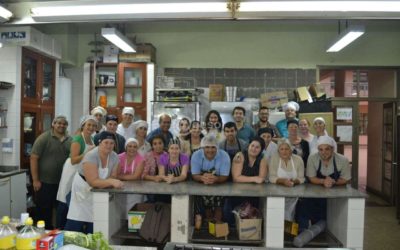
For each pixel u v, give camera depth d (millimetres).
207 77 6086
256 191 2678
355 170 6020
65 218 3375
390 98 5992
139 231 2871
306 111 5270
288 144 3152
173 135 4172
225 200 3186
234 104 5219
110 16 2621
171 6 2521
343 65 6027
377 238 4199
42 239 1359
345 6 2420
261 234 2807
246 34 6062
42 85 5027
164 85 5836
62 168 3629
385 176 6320
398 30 5984
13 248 1362
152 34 6145
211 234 2871
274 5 2455
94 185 2697
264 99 5445
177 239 2684
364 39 6027
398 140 4980
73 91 6078
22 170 3955
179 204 2678
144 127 3621
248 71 6047
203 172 3068
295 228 2883
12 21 2881
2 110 4379
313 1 2404
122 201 3115
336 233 2887
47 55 5086
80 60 6160
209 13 2535
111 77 5809
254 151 3072
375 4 2393
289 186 2873
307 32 6023
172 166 3152
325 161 3023
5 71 4406
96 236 1542
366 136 7734
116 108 5660
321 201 3168
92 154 2768
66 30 5742
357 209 2623
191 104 5312
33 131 4852
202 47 6105
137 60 5629
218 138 3574
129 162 3143
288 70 6031
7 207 3641
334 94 6195
